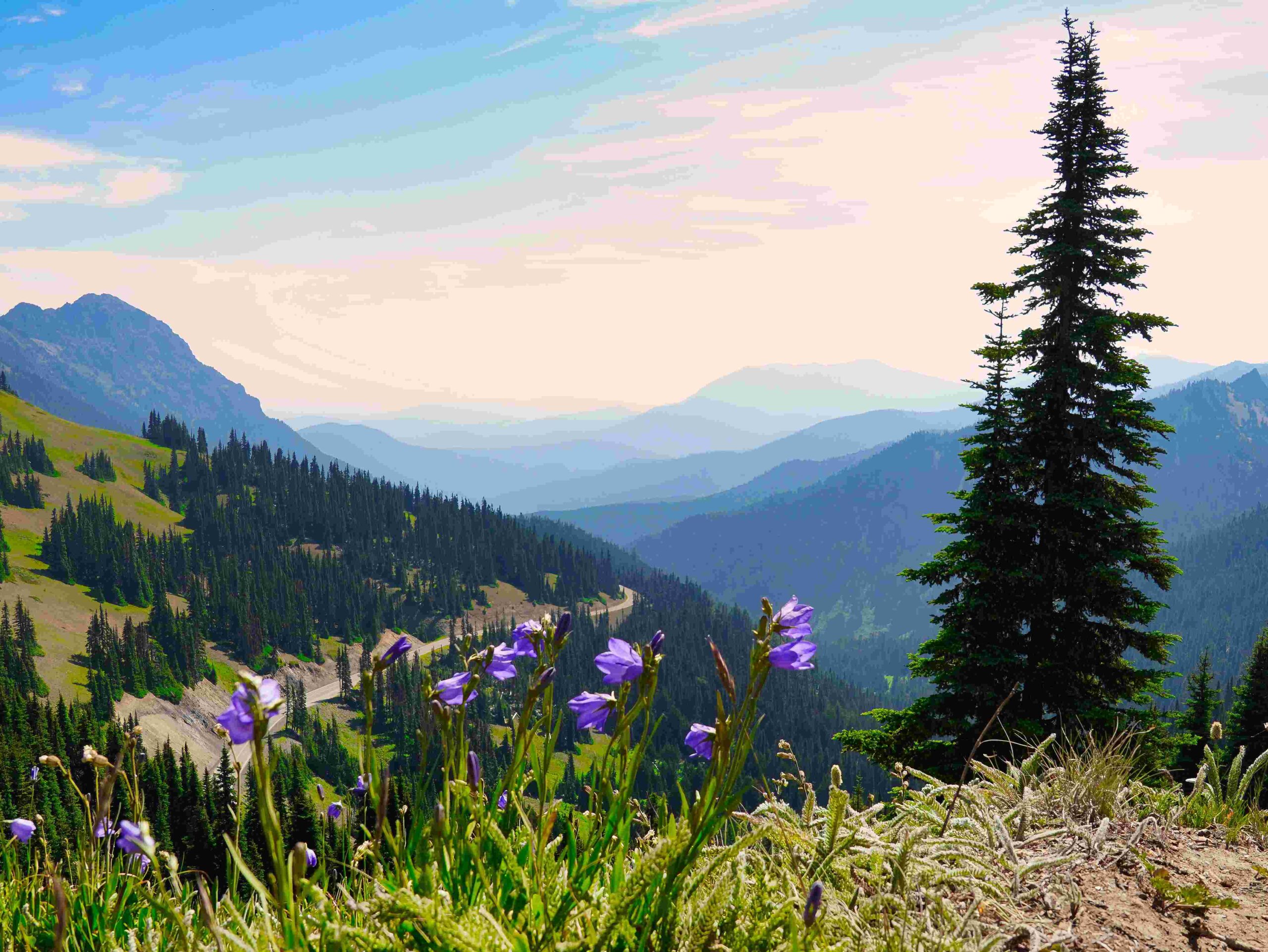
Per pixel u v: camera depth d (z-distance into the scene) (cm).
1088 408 1695
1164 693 1589
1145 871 332
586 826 247
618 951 212
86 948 261
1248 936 281
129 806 264
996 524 1603
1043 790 399
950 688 1579
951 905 288
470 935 194
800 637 204
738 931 222
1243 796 405
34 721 4950
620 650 230
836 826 269
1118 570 1576
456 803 228
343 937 193
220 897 242
